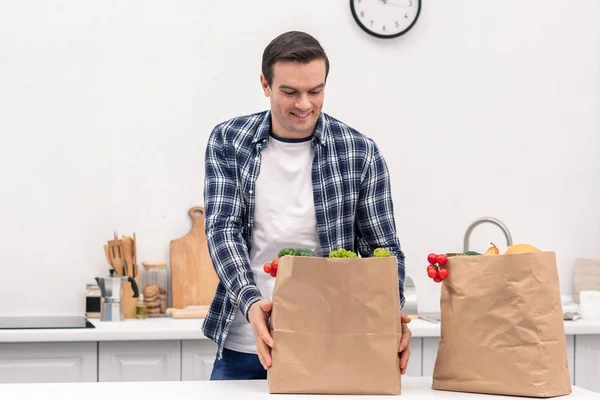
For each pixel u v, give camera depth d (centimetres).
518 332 148
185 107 344
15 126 332
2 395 146
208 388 156
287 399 146
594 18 372
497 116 364
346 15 354
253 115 192
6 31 332
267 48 170
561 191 368
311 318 150
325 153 186
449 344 156
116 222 338
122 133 339
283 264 150
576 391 155
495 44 365
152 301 326
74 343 283
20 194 332
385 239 187
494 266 150
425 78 359
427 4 360
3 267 330
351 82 355
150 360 288
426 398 148
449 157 360
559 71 369
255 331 155
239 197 184
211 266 339
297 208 187
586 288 354
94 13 338
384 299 149
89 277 335
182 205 342
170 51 343
